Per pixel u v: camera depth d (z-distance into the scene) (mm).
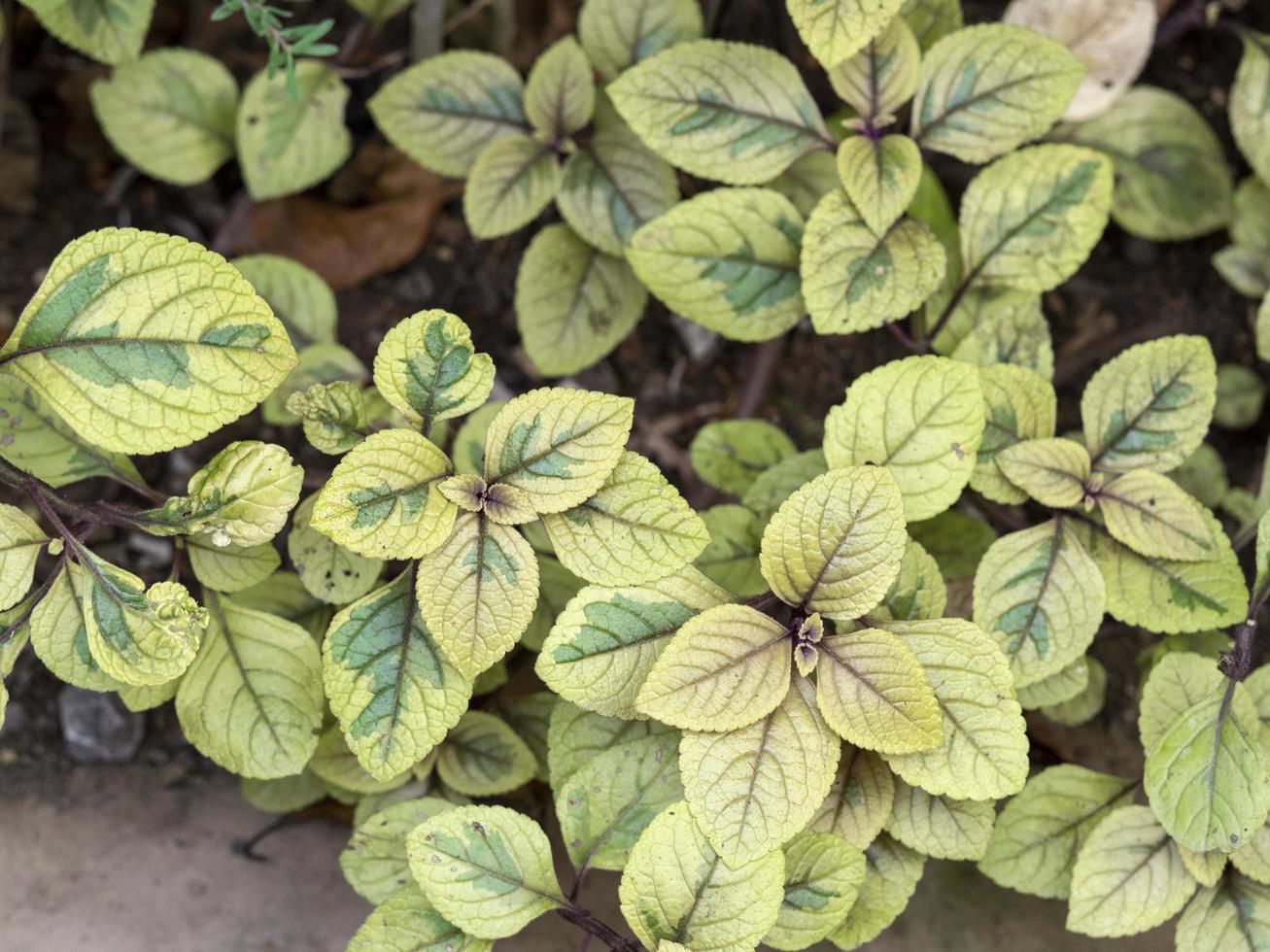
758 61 415
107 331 335
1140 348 398
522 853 358
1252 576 504
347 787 417
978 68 412
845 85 414
